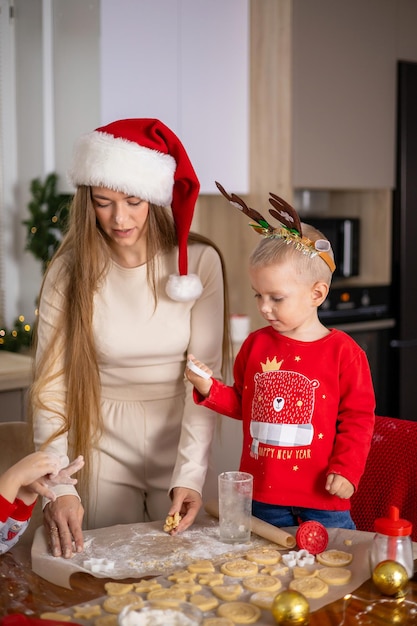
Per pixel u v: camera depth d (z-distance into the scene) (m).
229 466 3.20
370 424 1.48
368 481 1.72
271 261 1.48
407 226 3.94
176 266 1.80
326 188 3.63
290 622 1.08
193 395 1.61
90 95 3.15
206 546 1.39
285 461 1.49
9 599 1.22
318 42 3.52
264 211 3.61
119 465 1.86
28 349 3.25
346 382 1.50
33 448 1.76
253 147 3.62
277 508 1.51
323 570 1.26
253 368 1.55
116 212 1.64
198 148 3.46
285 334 1.56
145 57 3.21
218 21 3.45
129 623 1.04
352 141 3.70
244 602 1.17
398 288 3.93
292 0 3.39
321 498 1.48
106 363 1.80
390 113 3.86
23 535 1.76
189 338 1.82
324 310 3.65
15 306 3.58
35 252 3.29
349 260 3.93
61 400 1.73
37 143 3.40
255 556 1.32
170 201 1.72
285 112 3.48
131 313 1.77
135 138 1.66
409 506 1.67
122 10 3.12
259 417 1.52
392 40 3.83
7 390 2.78
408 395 4.00
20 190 3.51
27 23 3.38
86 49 3.14
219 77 3.49
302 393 1.50
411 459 1.67
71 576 1.29
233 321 3.39
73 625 1.08
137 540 1.42
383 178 3.85
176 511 1.53
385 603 1.18
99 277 1.75
